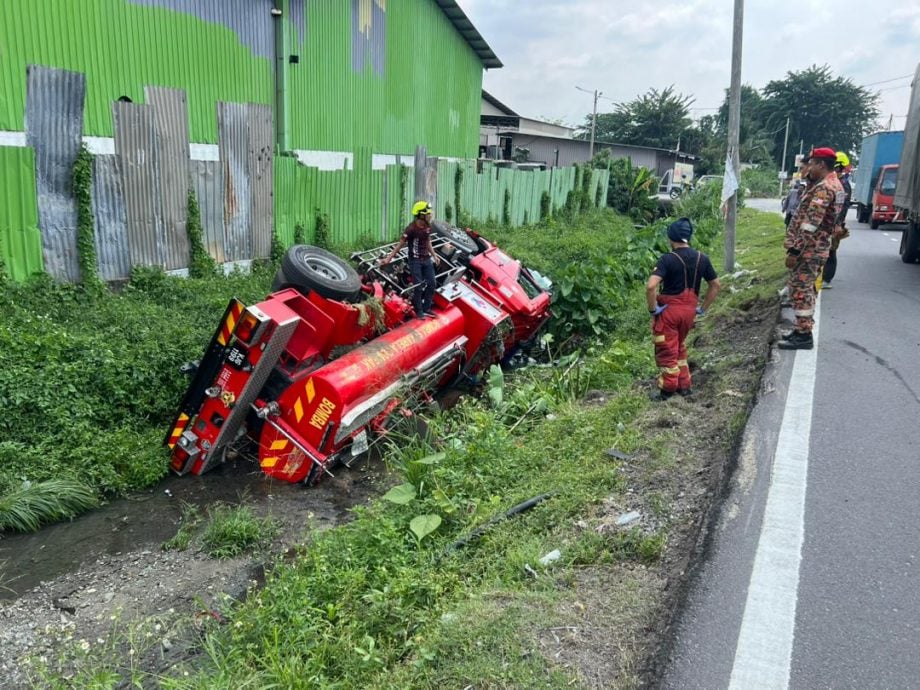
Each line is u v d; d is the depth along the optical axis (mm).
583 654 3334
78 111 9250
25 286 8703
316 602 4426
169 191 10758
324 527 6027
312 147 17078
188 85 12570
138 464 6656
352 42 18375
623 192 35688
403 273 9078
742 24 13391
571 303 10836
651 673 3221
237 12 13719
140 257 10391
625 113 82250
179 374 7801
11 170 8602
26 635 4566
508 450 6082
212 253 11766
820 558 4059
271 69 15062
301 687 3588
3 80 9141
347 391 6527
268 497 6570
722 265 15336
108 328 8414
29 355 7105
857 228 27094
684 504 4656
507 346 10148
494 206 22938
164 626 4652
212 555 5574
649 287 6508
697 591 3795
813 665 3277
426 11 23156
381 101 20672
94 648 4430
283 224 13367
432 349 8117
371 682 3559
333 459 6832
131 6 11133
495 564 4336
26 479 6137
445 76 25812
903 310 9656
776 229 22297
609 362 8164
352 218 15406
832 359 7348
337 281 7254
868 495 4719
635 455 5441
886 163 28344
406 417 7469
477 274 9867
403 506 5500
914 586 3807
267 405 6664
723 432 5621
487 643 3438
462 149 28750
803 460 5188
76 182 9266
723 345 8328
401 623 4039
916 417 5934
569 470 5457
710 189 31000
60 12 9930
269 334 6398
